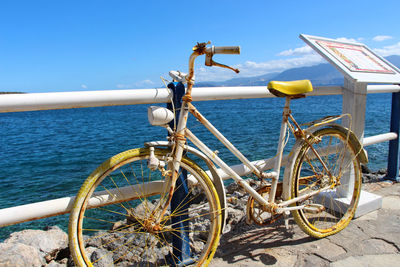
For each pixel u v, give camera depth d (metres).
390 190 3.53
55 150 15.61
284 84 2.13
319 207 2.44
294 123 2.27
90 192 1.63
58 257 2.78
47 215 1.72
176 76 1.91
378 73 2.75
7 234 4.84
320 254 2.22
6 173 10.41
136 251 2.35
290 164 2.27
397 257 2.17
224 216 2.02
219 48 1.58
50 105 1.64
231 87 2.29
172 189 1.80
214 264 2.13
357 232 2.55
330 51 2.74
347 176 2.85
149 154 1.77
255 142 13.38
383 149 9.73
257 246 2.36
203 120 1.84
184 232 2.11
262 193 2.25
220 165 1.96
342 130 2.57
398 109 3.72
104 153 14.40
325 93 2.78
